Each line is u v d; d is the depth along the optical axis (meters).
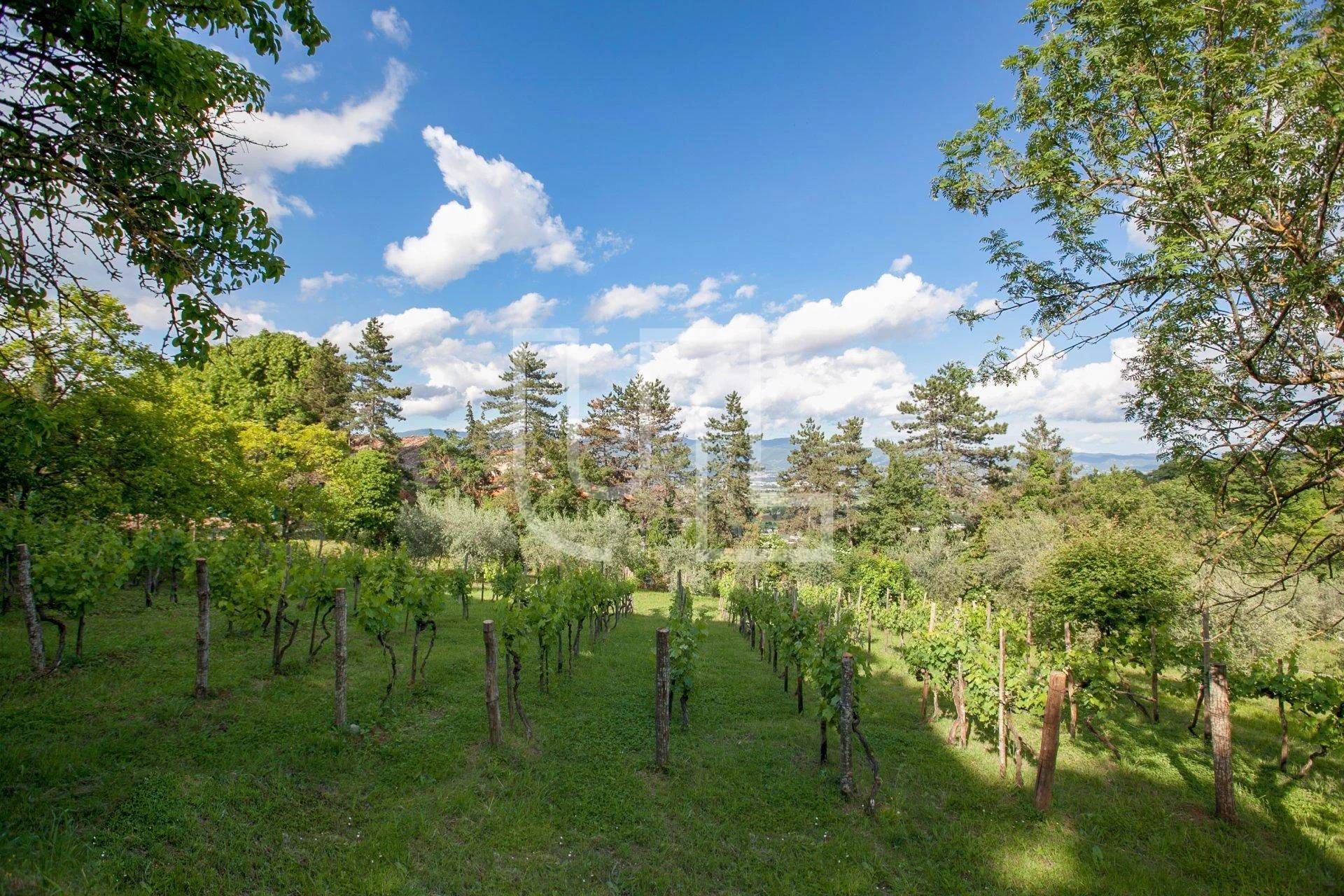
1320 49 4.00
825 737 6.91
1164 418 5.79
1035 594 13.91
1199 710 8.77
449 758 6.19
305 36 5.78
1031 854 5.25
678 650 8.09
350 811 5.11
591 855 4.92
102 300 11.97
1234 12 4.62
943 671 8.32
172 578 12.10
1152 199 5.30
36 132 4.66
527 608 9.08
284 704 7.12
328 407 39.25
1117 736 8.52
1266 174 4.57
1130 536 13.04
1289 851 5.55
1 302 5.46
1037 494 35.47
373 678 8.59
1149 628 10.84
